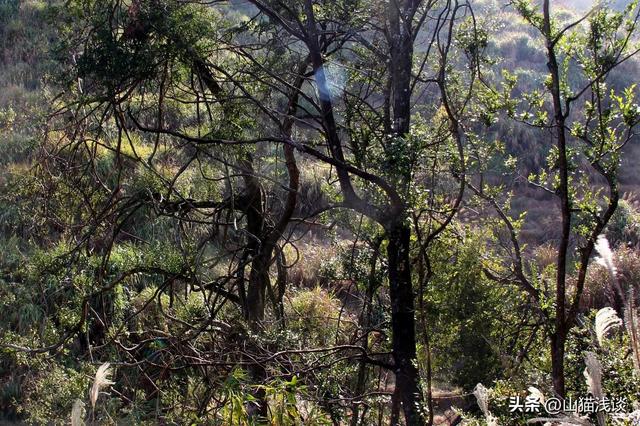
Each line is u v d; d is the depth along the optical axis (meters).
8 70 14.41
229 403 5.31
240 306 6.82
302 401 5.79
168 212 6.67
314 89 6.62
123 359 7.32
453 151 5.63
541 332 6.19
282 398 5.13
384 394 6.04
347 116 6.16
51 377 6.86
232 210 6.51
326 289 10.38
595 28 5.22
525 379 4.79
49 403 6.74
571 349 5.44
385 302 7.37
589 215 5.55
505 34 20.41
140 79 5.86
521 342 6.26
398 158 5.33
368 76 6.31
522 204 15.23
